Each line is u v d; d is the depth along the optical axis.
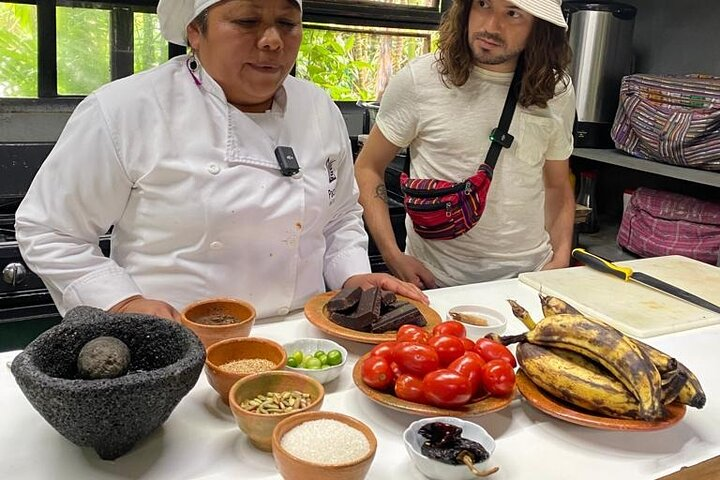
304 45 2.80
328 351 1.19
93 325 0.95
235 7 1.17
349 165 1.54
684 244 2.52
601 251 2.78
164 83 1.29
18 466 0.88
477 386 1.03
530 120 1.82
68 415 0.82
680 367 1.02
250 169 1.31
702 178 2.34
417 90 1.85
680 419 1.01
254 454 0.94
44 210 1.25
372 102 2.81
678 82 2.44
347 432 0.88
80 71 2.43
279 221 1.33
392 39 2.95
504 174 1.83
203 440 0.96
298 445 0.85
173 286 1.32
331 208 1.52
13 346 2.03
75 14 2.35
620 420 0.99
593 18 2.70
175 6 1.27
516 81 1.79
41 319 2.04
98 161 1.23
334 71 2.90
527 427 1.04
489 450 0.92
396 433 1.01
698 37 2.79
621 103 2.67
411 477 0.90
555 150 1.96
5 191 2.32
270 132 1.36
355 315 1.28
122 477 0.87
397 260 1.87
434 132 1.84
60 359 0.92
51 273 1.25
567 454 0.98
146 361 0.97
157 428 0.96
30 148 2.34
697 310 1.53
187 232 1.29
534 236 1.94
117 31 2.44
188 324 1.13
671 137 2.43
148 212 1.29
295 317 1.43
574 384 1.01
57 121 2.40
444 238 1.84
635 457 0.98
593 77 2.77
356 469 0.81
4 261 1.96
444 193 1.76
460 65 1.78
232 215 1.29
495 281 1.73
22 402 1.03
